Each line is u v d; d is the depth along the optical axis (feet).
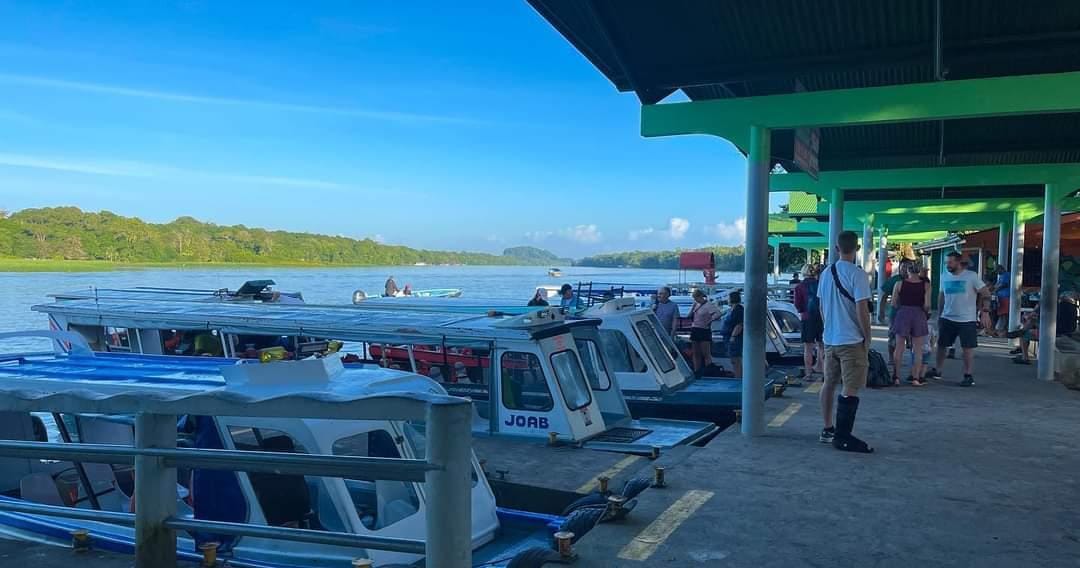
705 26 25.84
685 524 17.35
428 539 8.57
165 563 10.80
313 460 9.29
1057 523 17.37
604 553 15.61
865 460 22.98
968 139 41.70
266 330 33.86
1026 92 24.45
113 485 21.62
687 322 52.13
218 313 36.22
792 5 24.47
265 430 17.25
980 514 17.99
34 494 20.13
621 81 30.48
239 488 16.66
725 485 20.45
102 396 10.77
